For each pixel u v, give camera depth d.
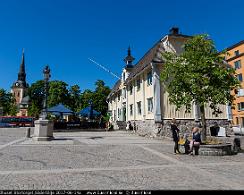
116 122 38.25
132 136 25.36
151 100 25.22
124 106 37.81
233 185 6.80
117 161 10.48
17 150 13.50
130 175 7.94
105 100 60.59
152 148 15.12
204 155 12.70
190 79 13.94
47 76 21.39
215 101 13.84
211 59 13.78
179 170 8.79
